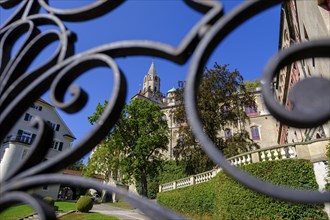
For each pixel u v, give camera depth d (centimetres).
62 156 84
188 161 2023
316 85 70
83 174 2889
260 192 64
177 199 1612
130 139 2539
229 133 2839
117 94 86
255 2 81
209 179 1406
